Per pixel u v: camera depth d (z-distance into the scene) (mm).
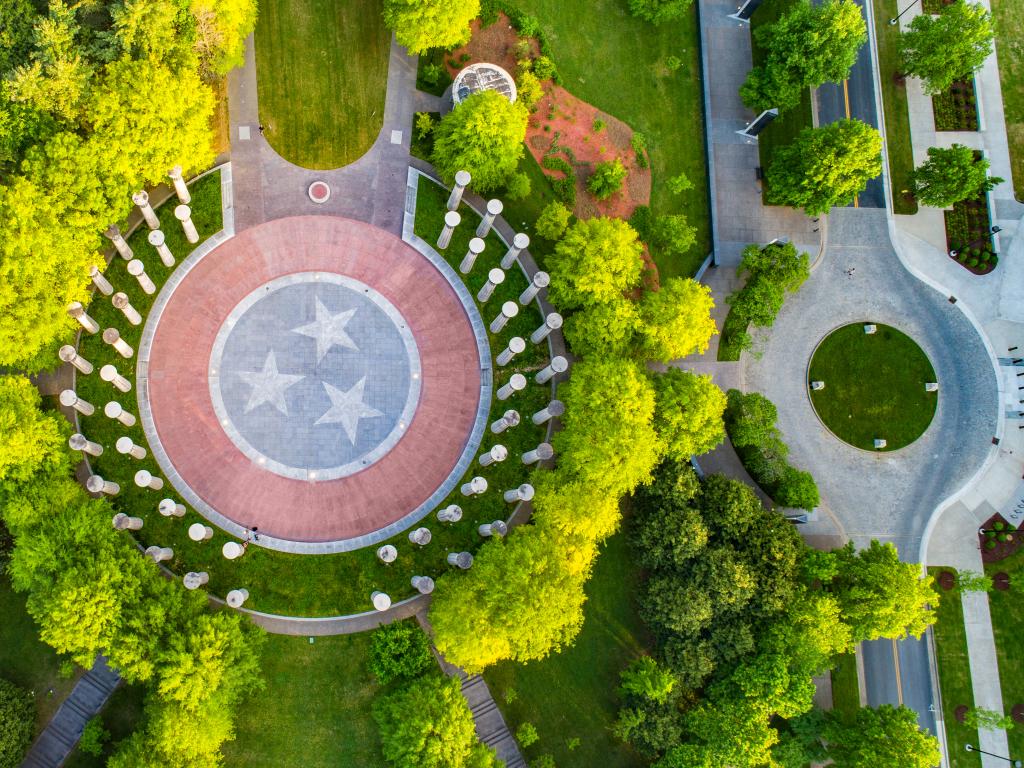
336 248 61125
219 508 56875
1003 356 67125
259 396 58750
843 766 55719
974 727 61406
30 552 47125
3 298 46875
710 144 66562
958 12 63281
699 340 55844
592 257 53750
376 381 60250
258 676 54812
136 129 49906
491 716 57188
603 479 51781
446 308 61781
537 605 48875
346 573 56688
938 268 67875
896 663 63000
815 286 66562
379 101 62781
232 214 60031
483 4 63781
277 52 61969
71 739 52875
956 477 65750
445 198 62562
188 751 47906
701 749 53000
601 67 66062
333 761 54938
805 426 64812
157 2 50250
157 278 58312
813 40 59594
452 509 56312
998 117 70125
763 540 56406
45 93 48688
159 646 48438
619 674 58344
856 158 58719
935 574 64688
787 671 53906
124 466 55719
